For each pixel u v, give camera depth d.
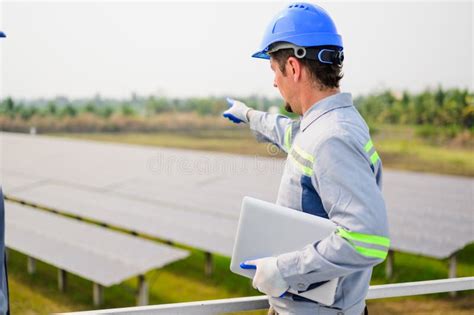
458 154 29.66
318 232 1.45
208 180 17.27
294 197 1.58
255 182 16.75
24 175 19.17
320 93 1.58
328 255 1.36
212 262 12.97
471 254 13.51
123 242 11.17
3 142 29.12
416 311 9.71
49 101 54.56
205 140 39.97
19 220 13.23
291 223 1.50
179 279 12.27
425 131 34.50
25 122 51.75
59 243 11.31
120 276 9.35
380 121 37.75
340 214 1.38
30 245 11.28
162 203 14.45
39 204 14.94
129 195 15.62
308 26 1.54
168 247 10.75
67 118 52.03
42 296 11.41
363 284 1.63
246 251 1.59
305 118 1.59
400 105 37.47
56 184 17.56
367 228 1.32
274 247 1.54
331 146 1.41
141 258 10.14
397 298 10.41
